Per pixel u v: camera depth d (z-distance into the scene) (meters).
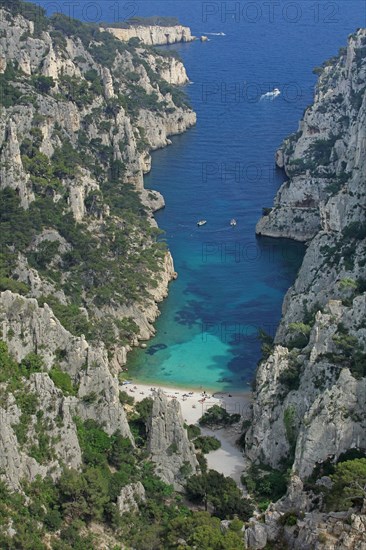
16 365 171.62
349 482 144.12
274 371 186.62
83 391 176.38
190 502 167.50
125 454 171.75
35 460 159.25
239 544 140.62
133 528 156.88
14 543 149.25
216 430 193.38
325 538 136.12
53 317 180.88
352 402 169.25
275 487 169.62
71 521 156.62
